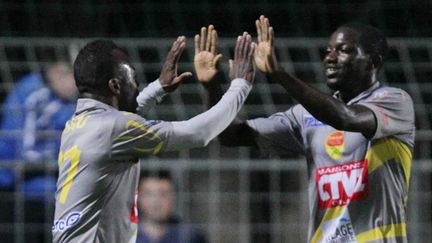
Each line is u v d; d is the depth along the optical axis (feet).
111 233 43.80
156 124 44.06
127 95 45.24
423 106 77.10
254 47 46.96
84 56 44.96
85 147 43.73
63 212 43.80
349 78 49.01
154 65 80.28
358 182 47.88
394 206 48.06
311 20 87.45
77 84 45.29
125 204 44.24
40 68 72.18
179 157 75.41
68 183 43.93
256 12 87.81
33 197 69.21
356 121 45.91
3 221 69.05
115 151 43.57
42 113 70.03
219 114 45.11
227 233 73.31
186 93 75.77
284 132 51.16
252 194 73.20
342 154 48.47
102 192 43.65
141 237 67.10
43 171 69.36
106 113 44.14
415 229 69.87
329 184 48.80
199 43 49.19
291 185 72.74
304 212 72.95
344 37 49.08
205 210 73.15
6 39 83.05
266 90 77.46
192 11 87.61
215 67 48.85
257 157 75.97
